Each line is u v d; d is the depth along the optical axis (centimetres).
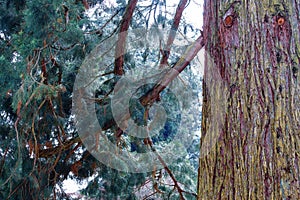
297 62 134
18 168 307
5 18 331
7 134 339
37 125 333
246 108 135
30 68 266
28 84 261
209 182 143
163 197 444
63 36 281
